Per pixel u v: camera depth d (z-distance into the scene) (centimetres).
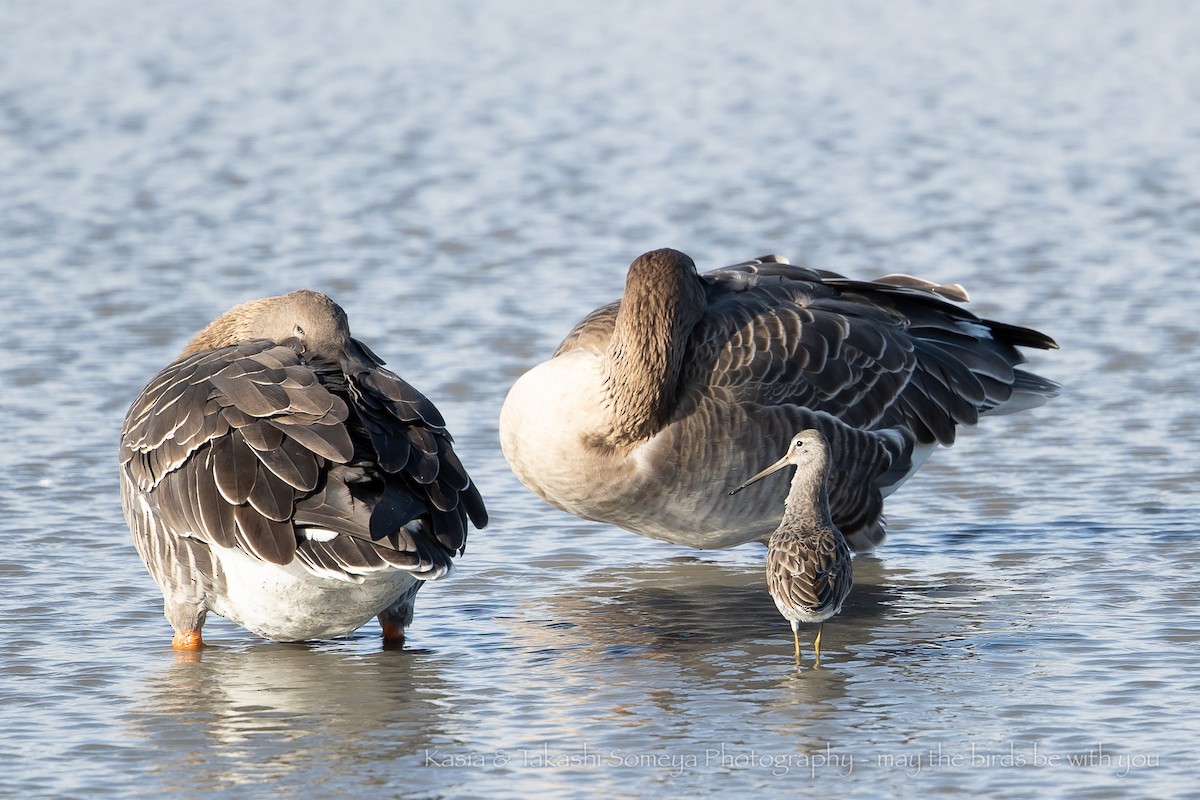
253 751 1021
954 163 3341
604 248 2667
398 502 1109
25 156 3378
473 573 1416
